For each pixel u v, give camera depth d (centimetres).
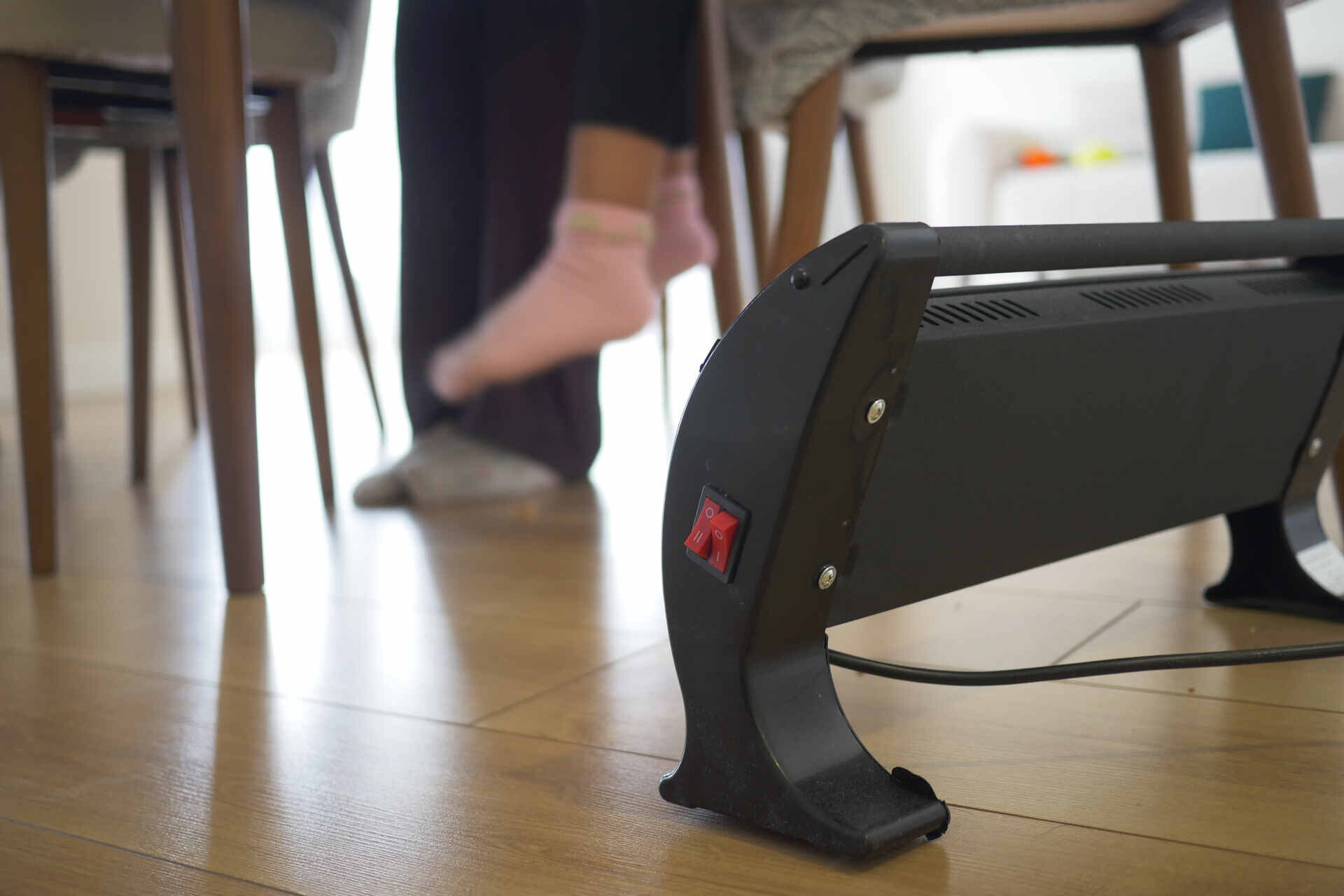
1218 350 70
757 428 50
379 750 67
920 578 60
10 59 110
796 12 90
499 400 153
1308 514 88
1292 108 89
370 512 146
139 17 114
